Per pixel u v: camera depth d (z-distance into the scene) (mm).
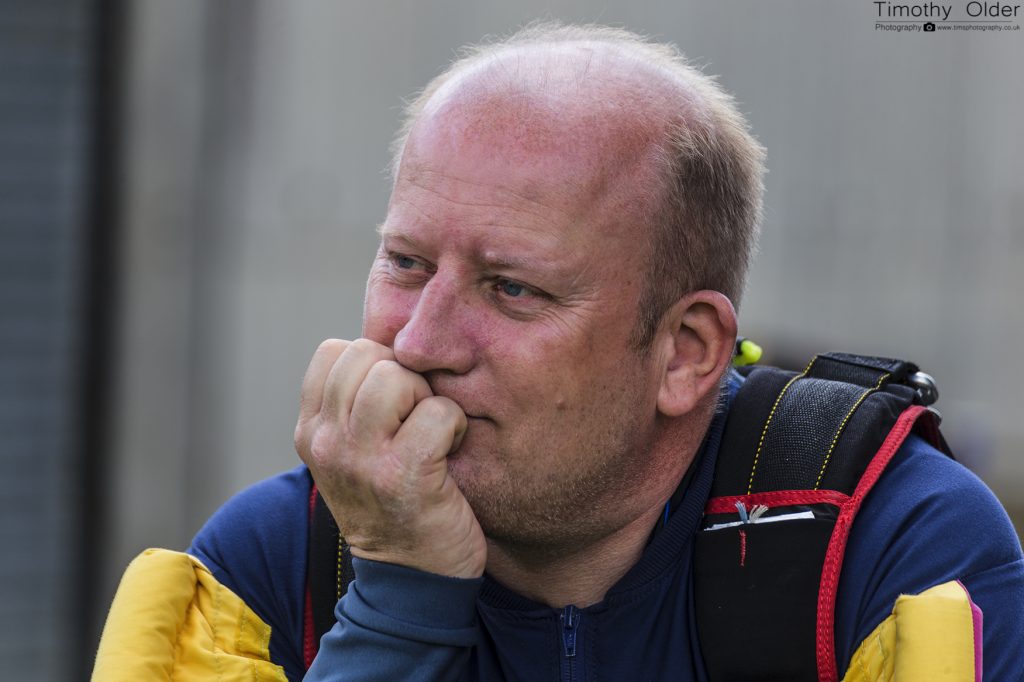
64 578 16203
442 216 5105
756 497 5676
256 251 17469
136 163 16109
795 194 21891
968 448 22719
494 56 5402
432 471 5082
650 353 5379
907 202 22766
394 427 5109
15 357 15969
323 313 18297
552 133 5090
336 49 18062
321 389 5324
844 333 22281
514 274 5051
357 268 18484
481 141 5102
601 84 5254
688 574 5664
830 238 22188
